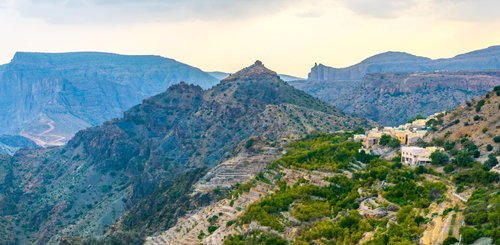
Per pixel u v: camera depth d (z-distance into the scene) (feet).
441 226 654.12
